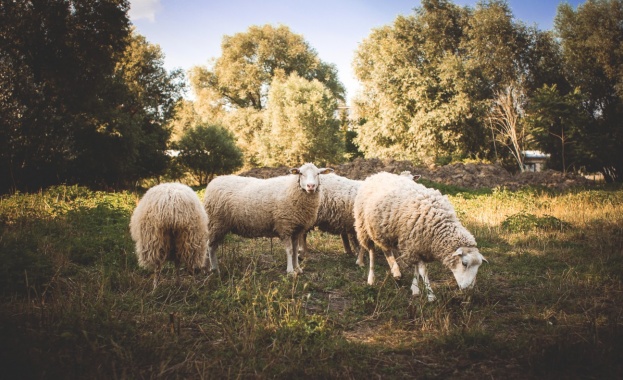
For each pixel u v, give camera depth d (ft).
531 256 26.11
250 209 23.77
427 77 106.11
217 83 169.78
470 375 11.71
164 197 17.88
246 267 22.62
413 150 111.45
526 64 104.78
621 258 23.98
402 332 14.84
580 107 93.91
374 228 20.52
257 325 13.94
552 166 99.25
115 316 14.20
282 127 136.36
